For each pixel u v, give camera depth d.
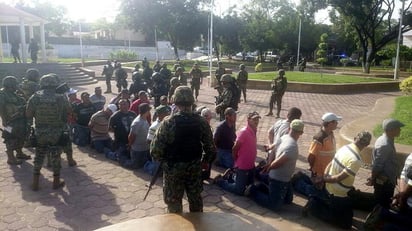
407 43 52.25
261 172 5.87
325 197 4.90
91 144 8.19
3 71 21.05
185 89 3.88
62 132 5.82
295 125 5.08
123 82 17.56
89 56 49.28
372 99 18.02
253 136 5.72
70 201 5.46
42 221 4.83
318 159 5.59
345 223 4.73
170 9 45.53
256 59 60.03
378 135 7.98
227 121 6.91
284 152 5.03
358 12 32.19
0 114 6.96
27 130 7.11
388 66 47.19
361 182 6.40
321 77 24.09
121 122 7.41
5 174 6.54
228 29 50.62
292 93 19.88
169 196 3.97
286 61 49.91
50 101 5.64
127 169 6.92
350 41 62.62
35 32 44.94
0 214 5.01
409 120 9.90
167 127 3.83
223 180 6.05
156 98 12.56
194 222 3.09
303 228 4.40
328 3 33.28
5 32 41.81
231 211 5.25
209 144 4.00
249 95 18.42
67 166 7.05
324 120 5.55
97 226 4.73
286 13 54.25
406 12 32.41
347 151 4.66
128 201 5.49
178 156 3.86
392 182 4.89
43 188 5.93
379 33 44.66
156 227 2.98
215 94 18.09
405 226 4.32
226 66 41.09
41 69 22.17
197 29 47.25
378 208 4.49
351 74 30.86
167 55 55.88
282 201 5.25
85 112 8.41
